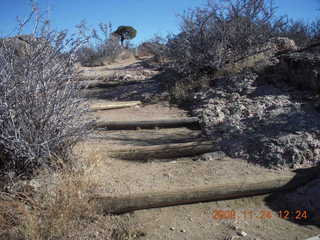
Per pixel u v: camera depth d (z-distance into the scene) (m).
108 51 17.92
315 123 4.84
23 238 2.88
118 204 3.36
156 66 12.45
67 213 3.08
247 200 3.77
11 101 3.55
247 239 3.08
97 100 8.34
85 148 4.25
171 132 5.76
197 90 7.64
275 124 5.06
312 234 3.18
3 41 3.74
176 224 3.33
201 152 4.82
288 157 4.29
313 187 3.70
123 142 5.12
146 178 3.94
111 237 3.06
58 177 3.45
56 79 3.88
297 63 6.31
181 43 8.54
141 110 7.23
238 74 7.48
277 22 8.77
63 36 3.98
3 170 3.61
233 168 4.22
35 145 3.52
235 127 5.30
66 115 3.85
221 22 8.46
